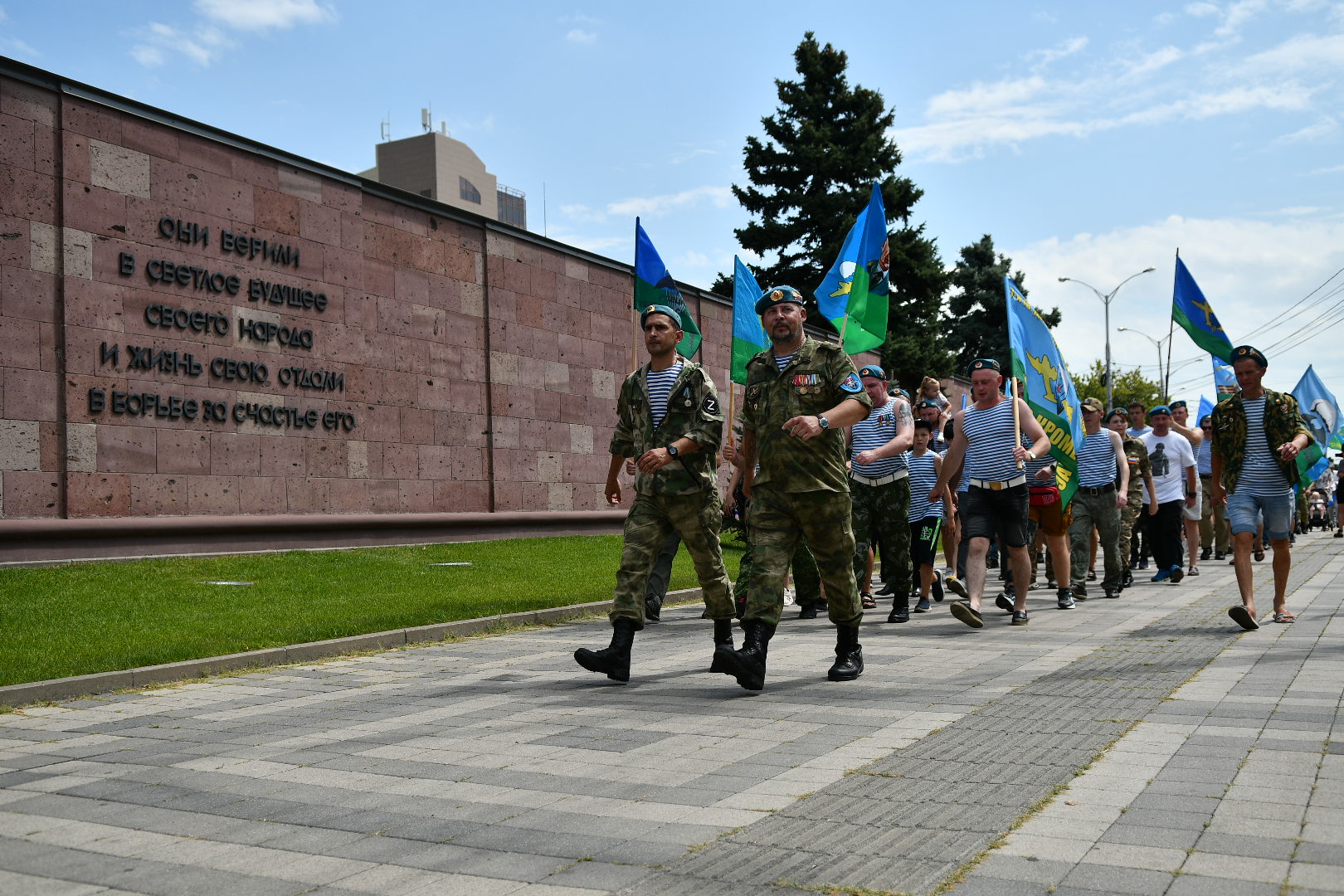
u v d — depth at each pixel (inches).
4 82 473.1
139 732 211.5
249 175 572.1
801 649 314.7
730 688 248.5
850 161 1649.9
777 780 163.6
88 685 257.4
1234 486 338.0
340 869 128.7
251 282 568.7
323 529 593.9
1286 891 114.8
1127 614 386.3
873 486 389.1
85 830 144.9
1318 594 430.3
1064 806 147.4
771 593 242.7
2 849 137.4
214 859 132.7
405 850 135.0
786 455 245.8
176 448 527.8
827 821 142.6
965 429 366.6
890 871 123.5
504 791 161.5
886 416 389.1
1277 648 286.0
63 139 491.5
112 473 500.7
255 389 567.5
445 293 691.4
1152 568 632.4
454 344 697.0
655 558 263.7
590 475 811.4
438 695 246.2
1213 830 135.1
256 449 565.9
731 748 185.0
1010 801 149.6
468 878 124.8
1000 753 176.9
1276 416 333.4
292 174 594.9
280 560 516.4
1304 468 333.4
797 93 1689.2
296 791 163.8
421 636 345.7
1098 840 132.4
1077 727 195.8
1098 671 258.4
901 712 213.3
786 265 1676.9
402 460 655.1
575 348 799.1
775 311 249.9
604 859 129.9
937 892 117.1
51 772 177.8
